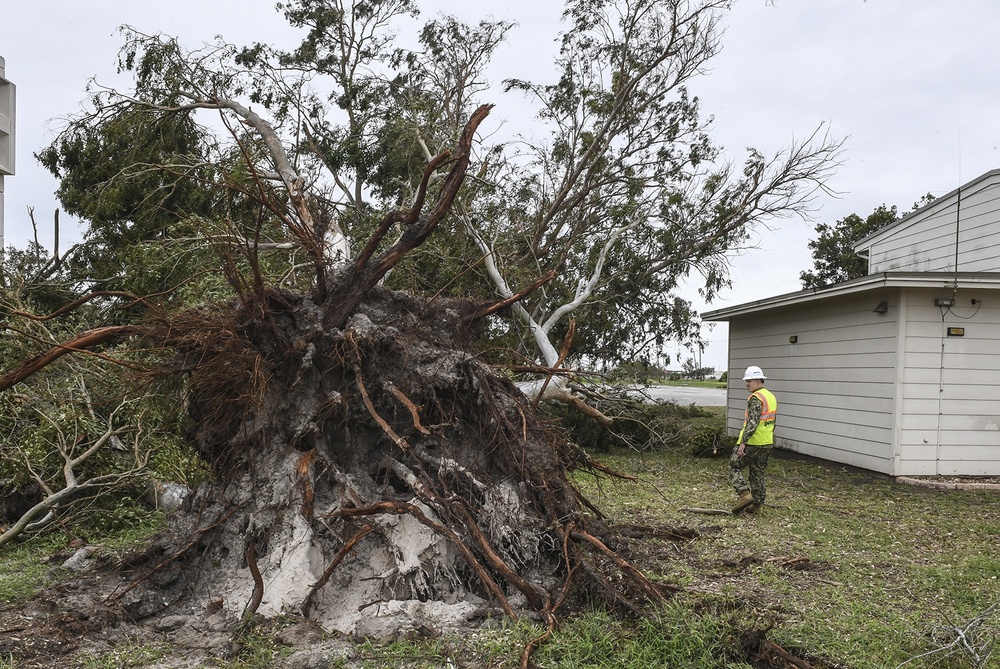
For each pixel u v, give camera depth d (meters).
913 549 6.10
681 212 15.40
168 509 6.34
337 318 4.95
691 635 3.66
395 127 13.88
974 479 9.75
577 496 5.31
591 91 16.25
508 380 5.49
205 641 3.75
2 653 3.52
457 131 13.81
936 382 9.98
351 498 4.54
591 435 12.11
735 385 15.00
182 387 4.98
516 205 14.70
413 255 10.34
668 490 8.88
